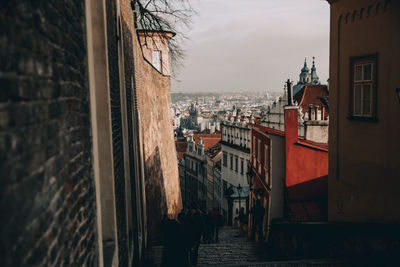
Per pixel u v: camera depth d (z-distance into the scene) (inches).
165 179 904.9
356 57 331.9
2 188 52.4
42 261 71.1
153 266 414.0
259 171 691.4
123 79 292.8
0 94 53.0
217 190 1959.9
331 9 362.9
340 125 358.6
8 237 54.1
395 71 290.0
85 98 126.6
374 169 317.7
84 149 119.9
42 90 75.0
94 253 131.9
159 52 1142.3
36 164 68.6
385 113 302.2
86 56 133.3
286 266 294.7
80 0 128.0
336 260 294.7
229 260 430.0
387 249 285.0
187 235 401.7
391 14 292.0
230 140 1704.0
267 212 580.4
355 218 340.8
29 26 68.8
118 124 249.8
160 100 948.6
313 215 493.0
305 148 535.5
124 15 376.5
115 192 202.4
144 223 447.5
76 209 104.5
